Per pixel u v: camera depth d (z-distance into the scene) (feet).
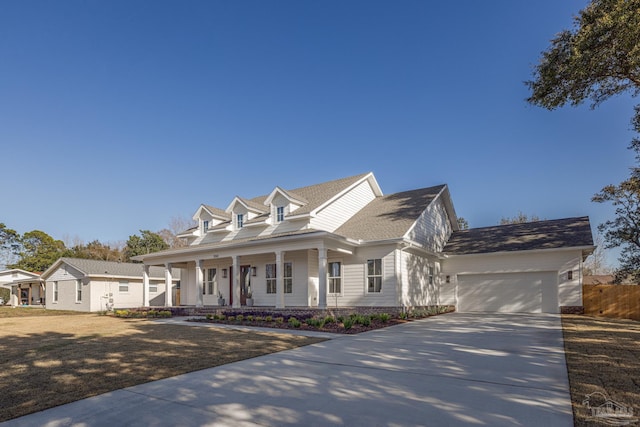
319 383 19.35
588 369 21.52
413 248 58.54
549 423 13.51
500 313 63.10
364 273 57.11
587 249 59.26
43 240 164.66
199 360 25.52
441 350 28.30
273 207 66.74
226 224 76.02
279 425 13.74
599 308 57.88
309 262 60.44
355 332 39.47
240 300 69.26
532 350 27.76
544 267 62.75
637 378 19.45
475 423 13.58
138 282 98.73
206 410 15.56
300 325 43.86
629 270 66.44
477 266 68.80
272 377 20.77
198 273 67.00
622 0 32.99
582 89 42.34
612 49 35.70
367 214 69.82
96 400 17.19
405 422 13.78
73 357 27.27
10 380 20.89
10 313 81.76
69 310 92.22
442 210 76.69
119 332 42.22
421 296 62.49
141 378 20.92
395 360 24.85
